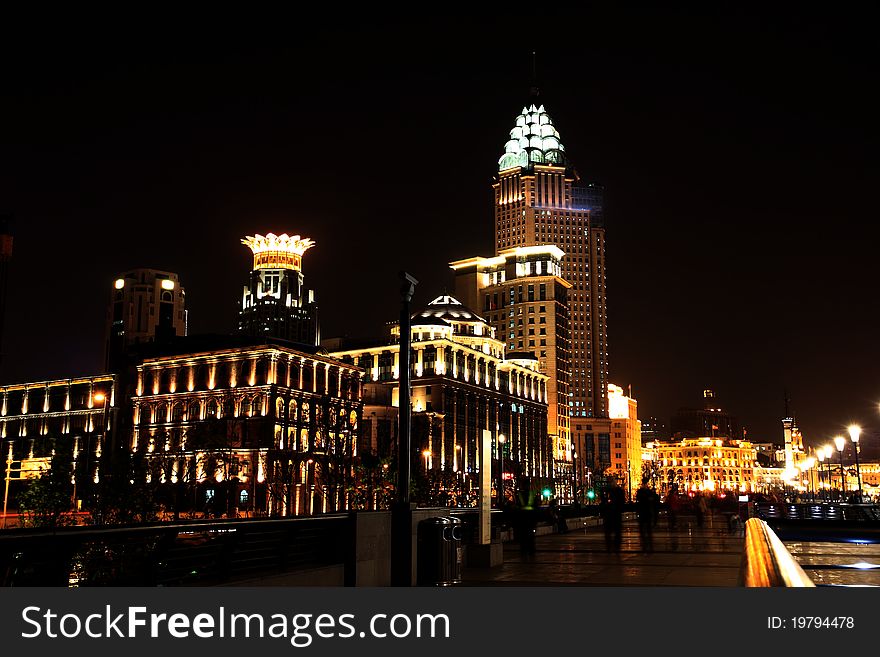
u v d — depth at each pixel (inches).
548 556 1082.7
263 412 5137.8
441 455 6515.8
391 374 7052.2
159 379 5639.8
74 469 3321.9
